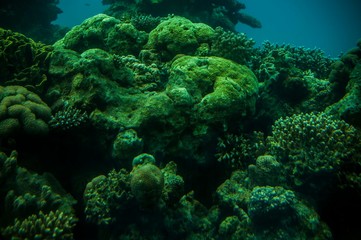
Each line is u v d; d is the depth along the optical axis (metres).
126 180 4.52
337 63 7.39
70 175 5.70
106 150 5.47
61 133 5.43
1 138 4.76
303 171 4.77
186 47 7.67
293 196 4.58
